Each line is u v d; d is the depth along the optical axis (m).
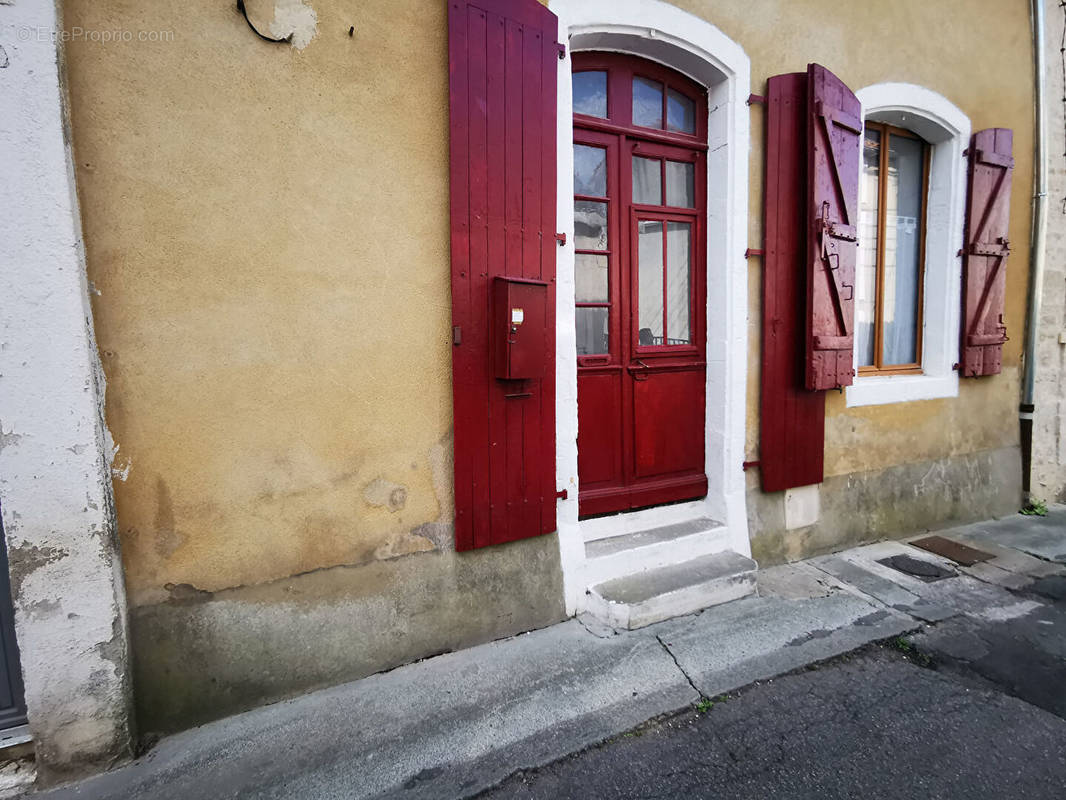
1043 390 5.26
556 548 3.07
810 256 3.55
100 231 2.02
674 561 3.43
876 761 2.15
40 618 1.96
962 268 4.62
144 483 2.16
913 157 4.72
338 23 2.35
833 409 4.07
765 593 3.43
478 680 2.57
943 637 3.00
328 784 2.01
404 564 2.66
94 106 1.98
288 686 2.45
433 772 2.06
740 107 3.45
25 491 1.92
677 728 2.31
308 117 2.32
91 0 1.96
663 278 3.63
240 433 2.30
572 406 3.07
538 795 1.98
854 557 4.04
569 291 3.02
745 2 3.43
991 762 2.14
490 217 2.69
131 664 2.17
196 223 2.16
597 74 3.33
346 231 2.43
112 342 2.06
